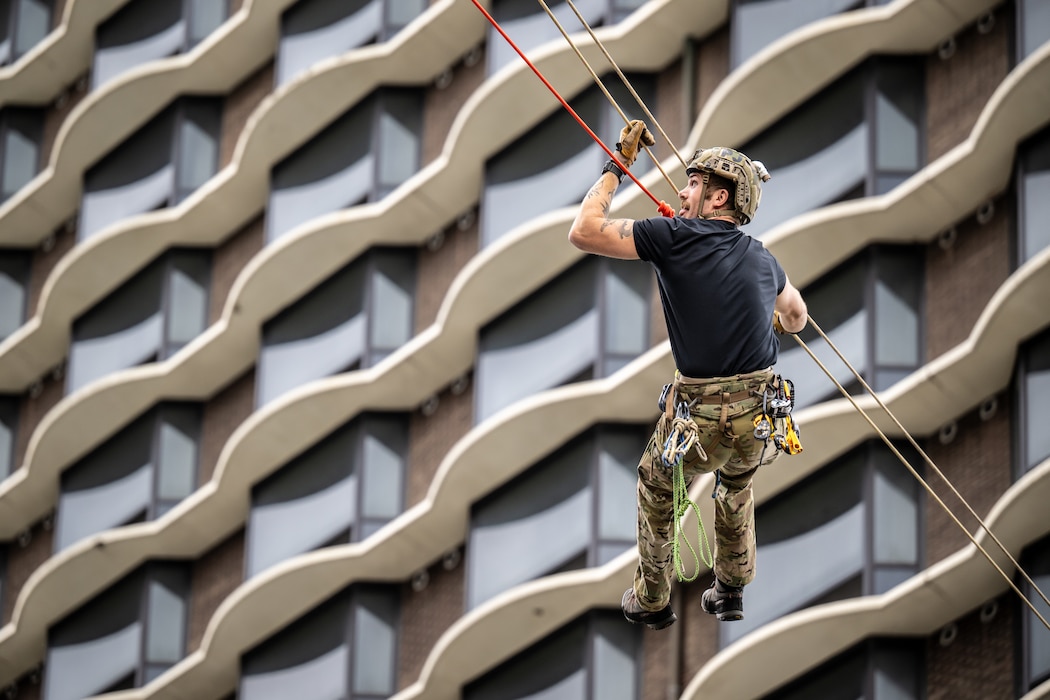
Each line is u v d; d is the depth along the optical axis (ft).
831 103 272.51
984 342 245.24
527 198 301.43
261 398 326.03
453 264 315.58
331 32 339.57
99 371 355.77
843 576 254.88
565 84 299.38
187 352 338.95
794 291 103.91
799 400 264.52
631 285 289.74
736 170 98.84
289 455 322.14
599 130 297.53
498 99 300.61
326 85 329.52
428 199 313.94
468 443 288.71
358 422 315.17
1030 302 239.71
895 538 253.03
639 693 274.36
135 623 338.95
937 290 259.60
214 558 337.52
